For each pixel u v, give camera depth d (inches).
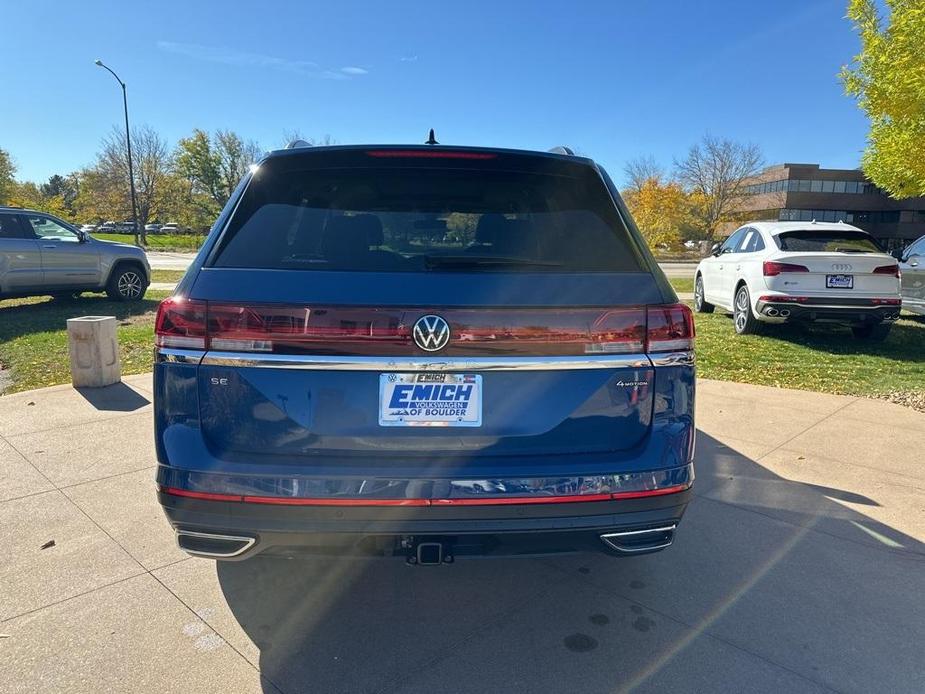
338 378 81.0
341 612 104.0
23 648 93.4
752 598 108.6
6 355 303.0
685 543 127.6
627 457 85.6
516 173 102.1
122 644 94.8
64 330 369.1
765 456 175.3
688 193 2559.1
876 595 109.5
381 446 81.9
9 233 431.8
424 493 80.4
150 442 181.3
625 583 113.3
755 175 2605.8
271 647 94.7
